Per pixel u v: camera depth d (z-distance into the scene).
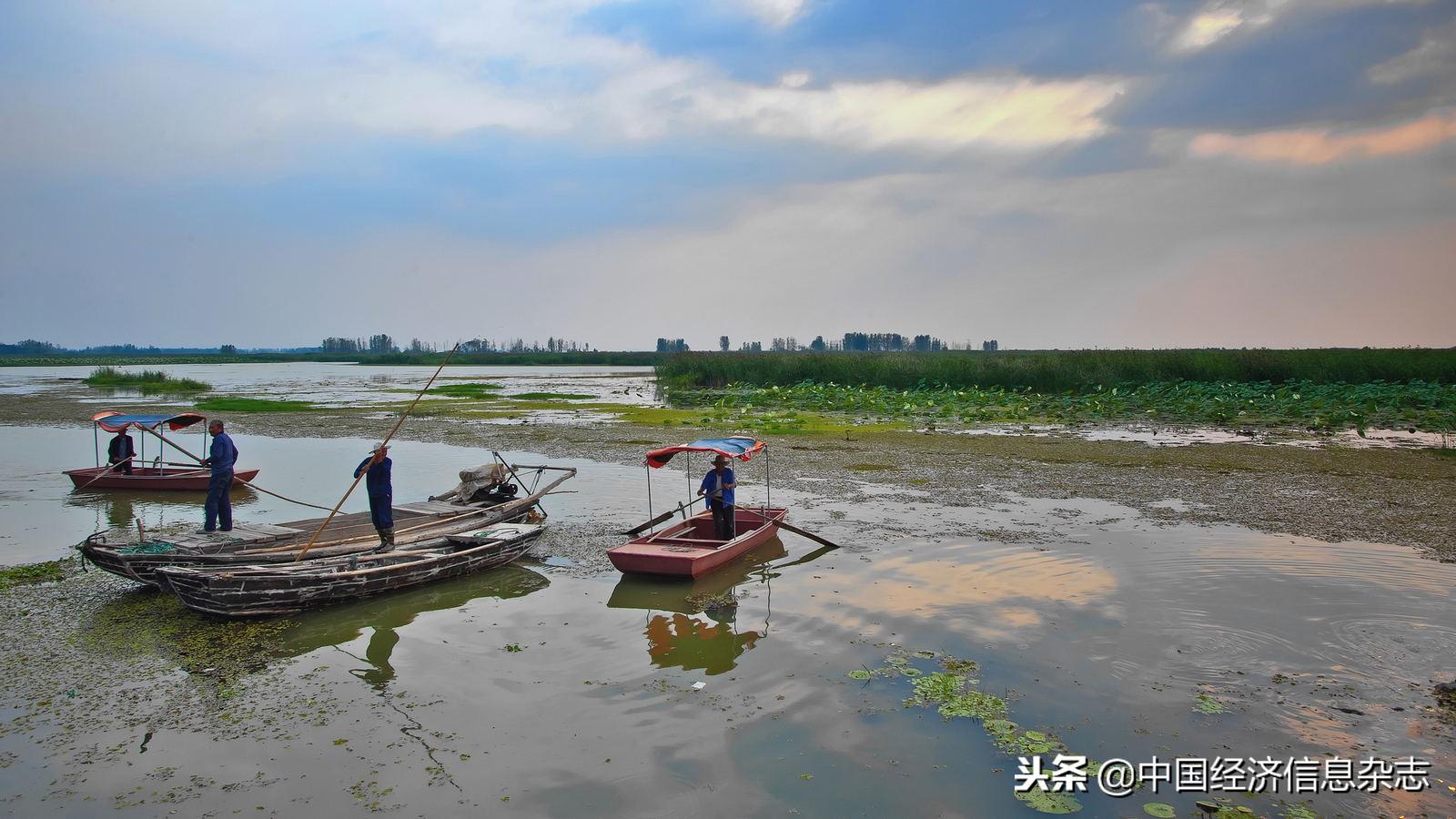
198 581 10.00
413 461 23.89
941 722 7.41
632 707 7.80
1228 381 41.06
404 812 6.18
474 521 14.60
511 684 8.38
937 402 38.84
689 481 19.91
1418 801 6.14
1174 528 14.46
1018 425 31.47
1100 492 17.89
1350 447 24.55
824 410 38.34
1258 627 9.50
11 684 8.54
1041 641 9.20
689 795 6.31
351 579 10.84
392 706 7.94
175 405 42.53
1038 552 12.88
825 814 6.05
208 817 6.14
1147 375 42.94
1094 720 7.40
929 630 9.59
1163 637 9.25
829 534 14.31
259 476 21.47
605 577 12.23
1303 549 12.93
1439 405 33.28
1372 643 9.02
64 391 55.22
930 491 18.19
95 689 8.43
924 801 6.19
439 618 10.45
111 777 6.71
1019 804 6.13
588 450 25.67
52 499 18.89
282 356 199.50
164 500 18.67
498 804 6.25
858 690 8.06
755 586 11.48
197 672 8.85
